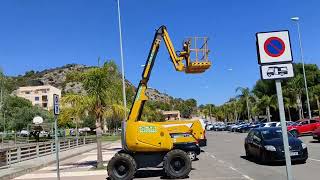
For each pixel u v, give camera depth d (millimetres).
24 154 26953
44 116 85625
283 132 7258
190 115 169250
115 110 21328
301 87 73562
